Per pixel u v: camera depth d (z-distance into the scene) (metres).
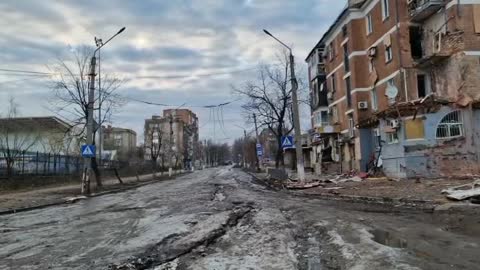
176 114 118.75
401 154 26.88
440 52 26.78
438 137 26.00
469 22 26.16
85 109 34.12
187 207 17.66
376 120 31.62
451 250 7.98
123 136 110.06
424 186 19.64
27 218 16.67
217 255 8.37
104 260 8.23
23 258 8.73
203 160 147.25
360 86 36.22
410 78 29.70
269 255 8.18
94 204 21.95
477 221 11.16
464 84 25.72
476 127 25.39
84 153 28.80
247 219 13.46
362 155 34.81
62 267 7.79
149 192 29.45
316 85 47.81
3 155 33.81
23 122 55.03
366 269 6.89
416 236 9.50
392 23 31.30
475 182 17.55
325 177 33.78
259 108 42.44
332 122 44.06
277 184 32.19
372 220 12.24
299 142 28.05
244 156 103.75
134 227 12.58
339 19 39.47
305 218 13.21
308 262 7.56
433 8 27.78
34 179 34.72
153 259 8.23
